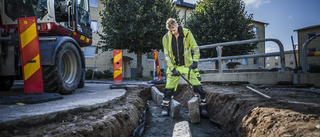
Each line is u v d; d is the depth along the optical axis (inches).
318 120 64.7
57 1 189.9
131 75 840.9
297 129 62.6
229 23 647.8
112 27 581.0
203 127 126.9
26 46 122.6
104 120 84.7
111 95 152.3
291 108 81.7
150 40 582.2
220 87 207.9
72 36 211.9
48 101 116.7
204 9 709.3
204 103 153.9
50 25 173.0
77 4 214.8
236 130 103.1
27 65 123.2
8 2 180.5
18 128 66.4
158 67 331.3
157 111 174.2
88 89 232.1
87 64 738.2
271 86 183.6
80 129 69.9
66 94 166.4
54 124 76.4
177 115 147.6
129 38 560.7
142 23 561.9
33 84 122.9
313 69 532.4
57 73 149.4
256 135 79.7
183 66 150.1
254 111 92.6
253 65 1142.3
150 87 267.1
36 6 176.1
